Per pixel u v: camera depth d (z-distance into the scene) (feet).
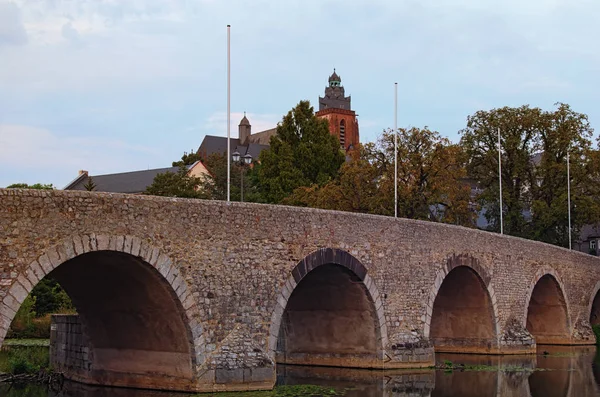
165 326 96.48
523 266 166.71
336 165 257.75
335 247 113.91
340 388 104.88
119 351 103.86
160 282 91.81
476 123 251.60
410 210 206.69
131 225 88.58
